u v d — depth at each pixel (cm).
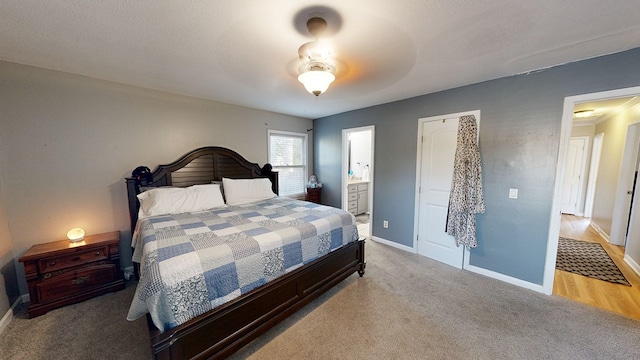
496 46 187
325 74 179
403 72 239
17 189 227
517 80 246
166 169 306
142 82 272
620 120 390
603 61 203
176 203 270
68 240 246
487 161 270
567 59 212
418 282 265
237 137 382
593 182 535
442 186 311
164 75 249
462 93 284
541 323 197
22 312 213
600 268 294
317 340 181
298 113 445
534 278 248
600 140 480
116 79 262
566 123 222
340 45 183
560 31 165
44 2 131
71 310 217
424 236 335
